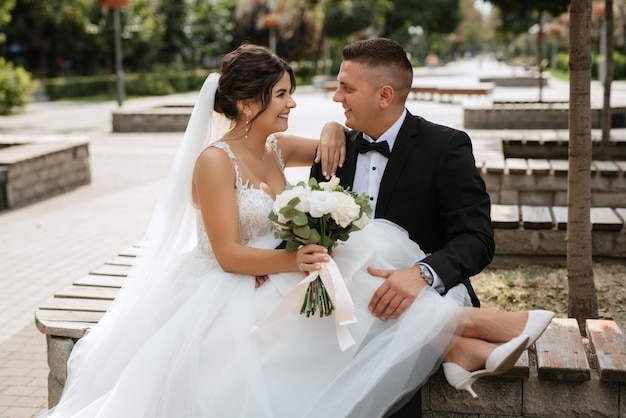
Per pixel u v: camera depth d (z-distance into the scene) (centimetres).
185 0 4150
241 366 246
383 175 288
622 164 686
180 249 306
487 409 265
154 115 1744
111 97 3434
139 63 4303
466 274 260
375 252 263
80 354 290
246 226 278
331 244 247
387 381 240
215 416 243
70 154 1020
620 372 248
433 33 5800
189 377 249
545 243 509
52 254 678
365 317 254
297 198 238
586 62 366
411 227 288
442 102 2452
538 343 275
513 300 450
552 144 886
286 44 4178
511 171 661
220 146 279
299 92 3481
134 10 3759
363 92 280
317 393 247
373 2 4906
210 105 290
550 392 260
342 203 239
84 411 266
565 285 473
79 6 3519
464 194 273
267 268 261
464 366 246
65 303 341
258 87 280
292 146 332
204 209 273
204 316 258
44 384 403
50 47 4125
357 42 286
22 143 1065
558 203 661
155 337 260
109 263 410
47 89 3303
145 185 1036
